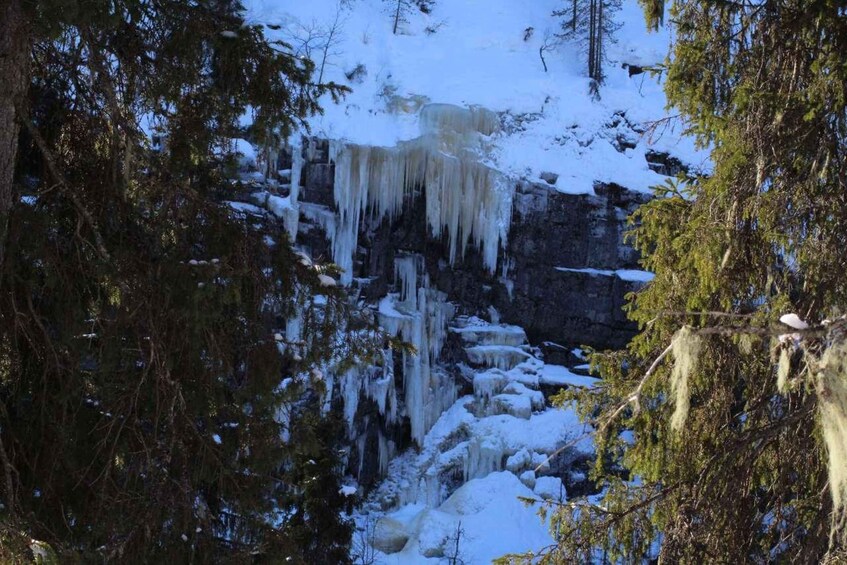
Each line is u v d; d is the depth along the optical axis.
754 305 10.41
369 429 29.67
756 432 9.53
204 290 8.97
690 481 10.13
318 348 10.24
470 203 31.67
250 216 10.48
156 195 9.95
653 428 10.71
